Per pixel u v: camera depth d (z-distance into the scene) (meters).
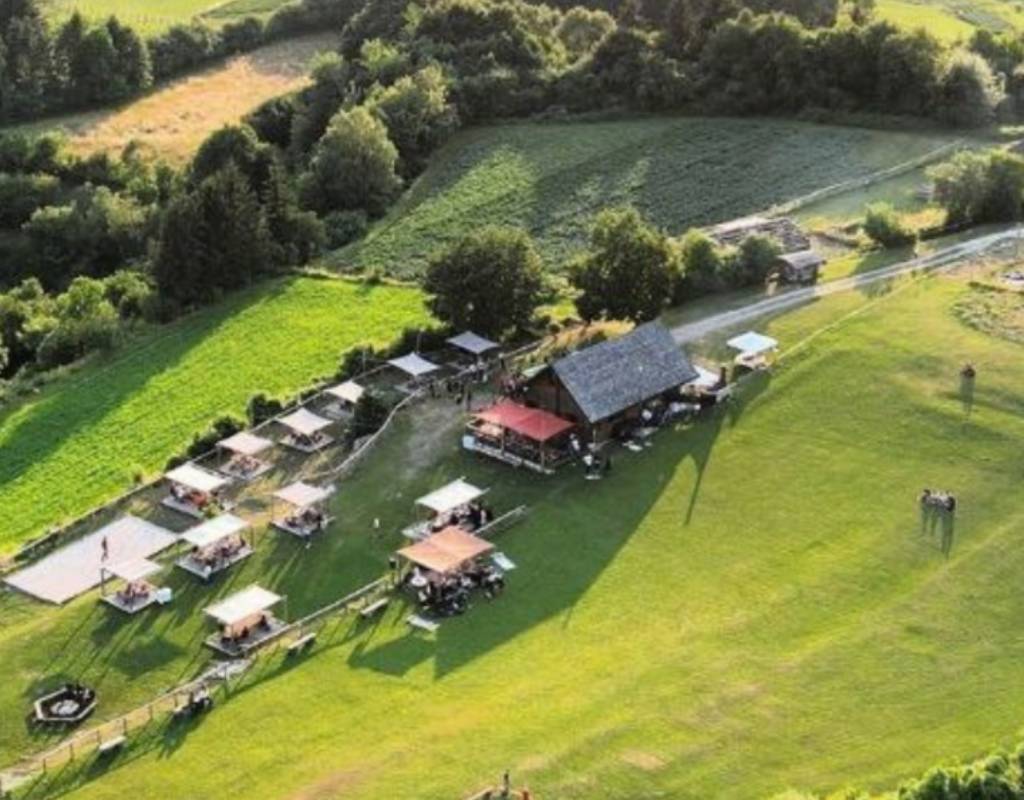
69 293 157.38
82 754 89.50
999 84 191.00
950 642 96.12
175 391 138.00
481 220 170.12
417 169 184.38
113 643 100.50
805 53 192.12
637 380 122.44
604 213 143.00
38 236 182.12
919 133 185.12
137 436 130.62
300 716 92.00
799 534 108.69
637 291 136.50
